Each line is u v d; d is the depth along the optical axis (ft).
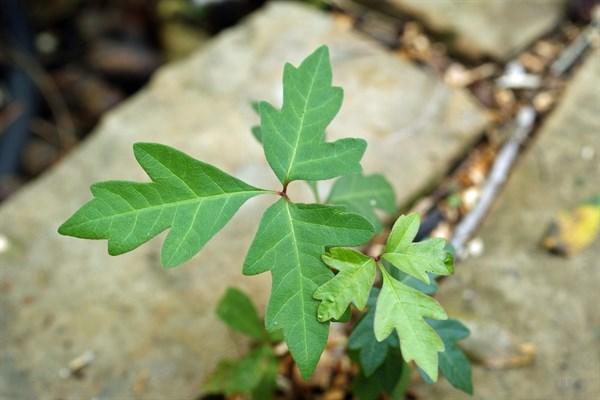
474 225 1.50
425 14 1.90
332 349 1.38
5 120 2.17
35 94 2.24
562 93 1.71
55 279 1.47
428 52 1.86
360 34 1.93
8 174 2.06
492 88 1.77
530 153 1.57
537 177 1.53
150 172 0.94
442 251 0.95
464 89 1.78
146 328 1.40
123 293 1.44
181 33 2.31
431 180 1.57
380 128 1.65
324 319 0.93
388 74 1.77
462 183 1.59
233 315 1.27
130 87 2.28
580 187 1.50
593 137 1.58
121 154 1.66
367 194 1.17
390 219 1.49
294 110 0.98
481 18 1.87
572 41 1.84
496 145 1.66
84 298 1.44
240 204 0.95
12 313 1.43
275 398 1.36
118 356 1.38
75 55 2.34
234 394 1.30
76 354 1.38
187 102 1.77
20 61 2.29
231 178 0.95
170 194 0.94
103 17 2.40
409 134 1.64
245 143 1.66
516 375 1.31
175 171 0.94
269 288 1.43
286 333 0.94
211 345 1.38
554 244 1.42
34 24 2.41
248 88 1.78
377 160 1.59
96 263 1.48
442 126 1.65
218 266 1.46
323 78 1.00
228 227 1.50
